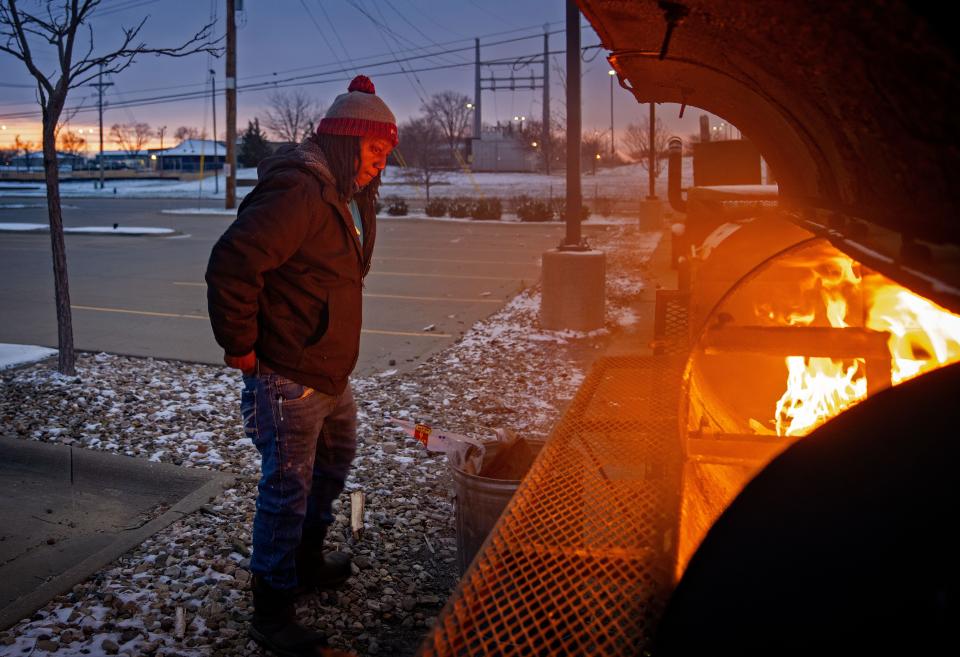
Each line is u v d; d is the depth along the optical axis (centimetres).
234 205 3669
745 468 223
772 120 267
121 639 298
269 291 278
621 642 154
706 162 1230
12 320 1005
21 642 294
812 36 139
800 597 102
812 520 106
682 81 283
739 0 147
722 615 107
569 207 894
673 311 393
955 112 115
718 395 322
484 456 326
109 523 416
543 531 199
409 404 617
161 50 672
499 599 175
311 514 326
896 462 104
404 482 459
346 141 276
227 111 3591
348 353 290
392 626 313
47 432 540
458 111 8581
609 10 205
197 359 783
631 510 204
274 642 286
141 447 516
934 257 139
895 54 115
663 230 2419
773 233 382
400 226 2922
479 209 3219
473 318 1024
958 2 90
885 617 96
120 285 1343
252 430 287
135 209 3978
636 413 267
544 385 672
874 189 180
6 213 3578
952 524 96
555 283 864
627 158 9431
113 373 714
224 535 388
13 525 412
